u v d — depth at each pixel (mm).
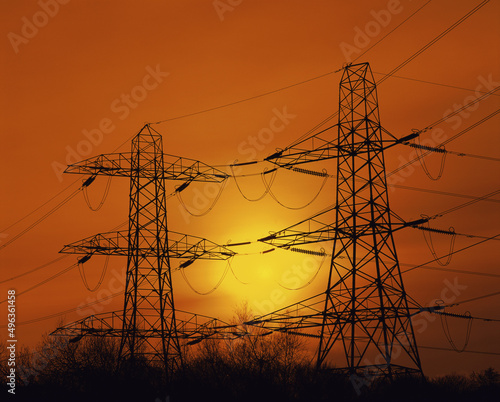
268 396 87125
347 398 79875
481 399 93938
